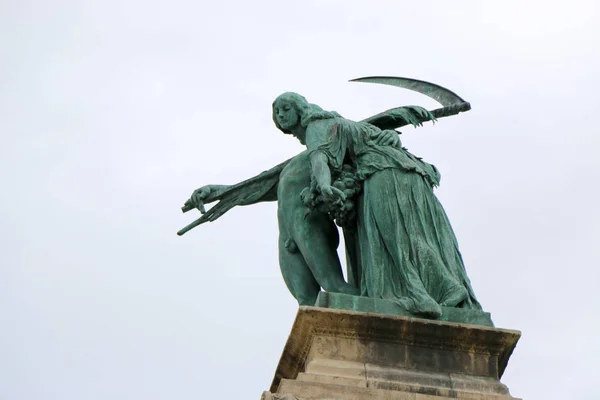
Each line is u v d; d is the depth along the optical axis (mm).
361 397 13945
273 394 13844
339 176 16156
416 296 14969
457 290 15211
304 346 14773
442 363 14578
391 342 14633
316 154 16125
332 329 14609
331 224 16406
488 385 14430
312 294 16328
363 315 14609
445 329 14672
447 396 14195
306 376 14188
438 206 15992
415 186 15867
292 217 16406
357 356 14484
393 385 14211
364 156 16109
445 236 15758
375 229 15586
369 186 15852
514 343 14766
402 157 16078
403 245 15430
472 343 14719
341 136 16266
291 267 16469
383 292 15180
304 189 16266
